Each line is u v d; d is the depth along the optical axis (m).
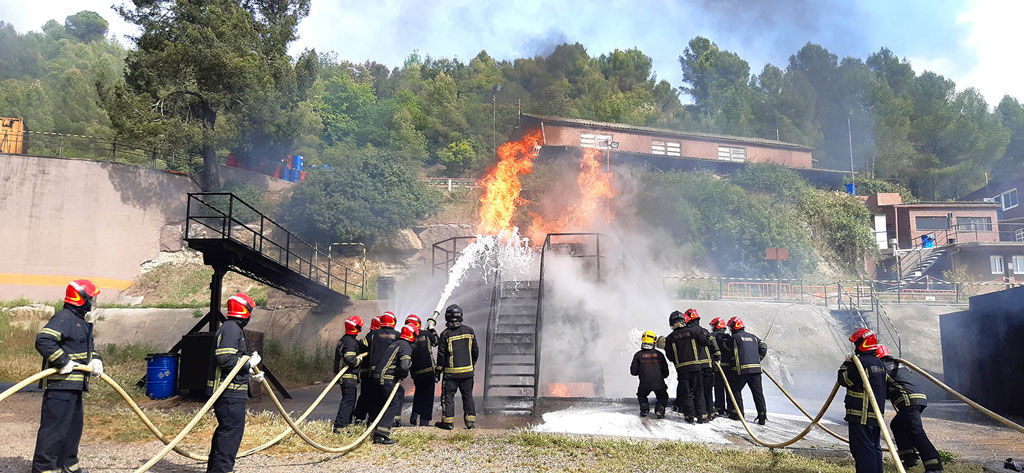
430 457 7.51
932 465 6.88
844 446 9.19
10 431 8.52
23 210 26.86
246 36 31.89
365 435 8.00
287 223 30.00
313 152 45.25
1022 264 35.84
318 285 19.70
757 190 40.31
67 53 84.06
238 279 28.33
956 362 16.48
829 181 46.34
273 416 9.93
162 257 29.31
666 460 7.58
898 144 56.62
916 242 41.06
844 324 23.91
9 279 26.14
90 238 27.55
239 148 35.12
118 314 23.14
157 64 29.17
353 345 9.15
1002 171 61.84
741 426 10.48
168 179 30.06
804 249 35.06
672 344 10.87
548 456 7.67
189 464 6.91
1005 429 11.45
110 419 9.52
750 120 63.09
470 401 9.62
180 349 13.62
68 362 5.70
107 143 38.00
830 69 64.31
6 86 54.41
